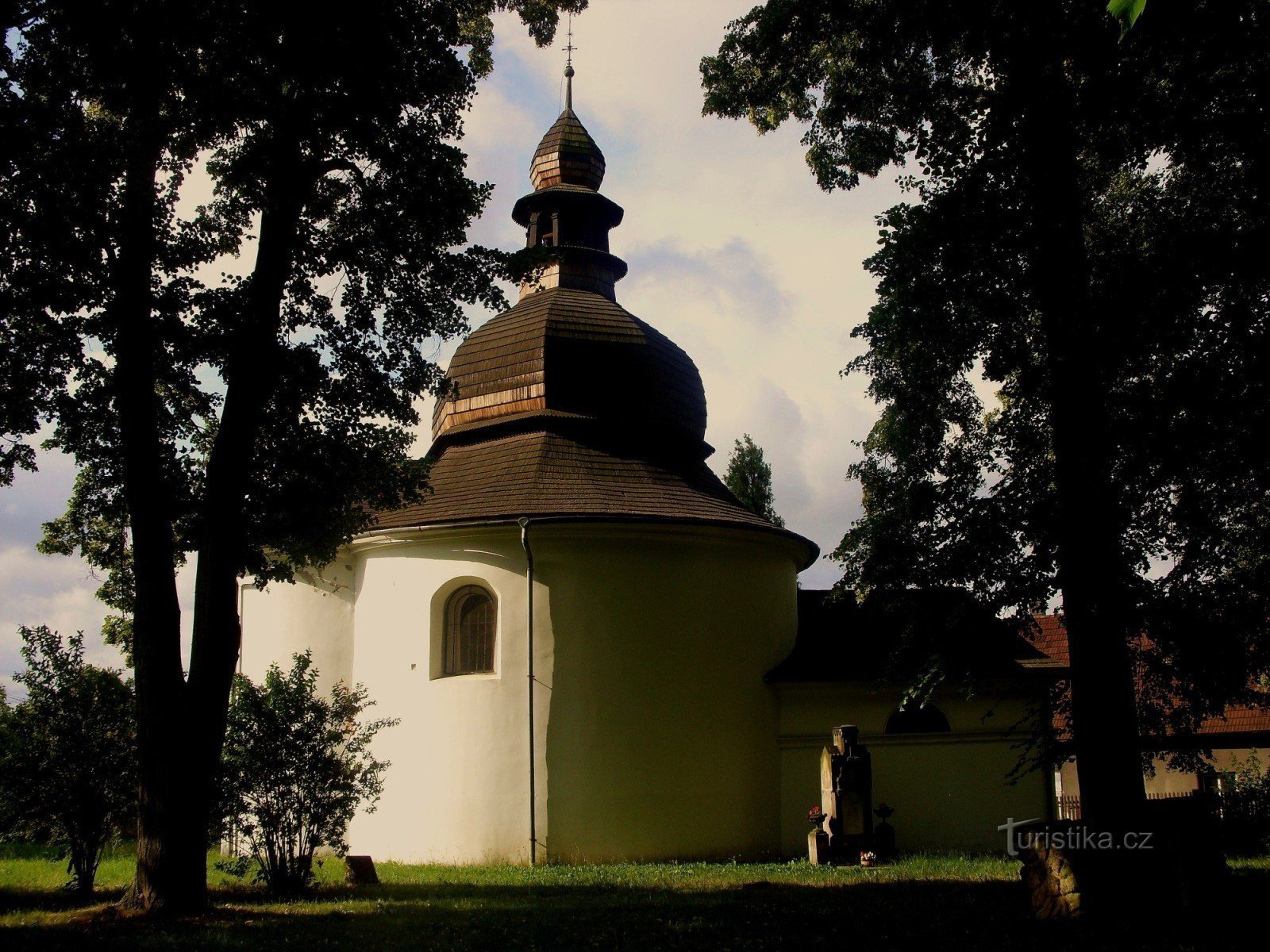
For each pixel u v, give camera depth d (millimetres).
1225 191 14719
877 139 18219
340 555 23000
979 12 14734
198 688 13664
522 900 14391
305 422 16719
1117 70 13875
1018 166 14555
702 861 20516
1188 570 15922
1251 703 17531
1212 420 13281
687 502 22188
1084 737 13453
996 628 17047
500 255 17094
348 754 17734
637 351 24375
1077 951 10523
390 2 14820
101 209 13820
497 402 23953
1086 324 13680
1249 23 12930
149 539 13633
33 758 14555
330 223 16438
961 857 20203
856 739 20062
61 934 11320
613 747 20453
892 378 17188
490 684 20625
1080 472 13633
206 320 15047
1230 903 12320
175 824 13180
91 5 12812
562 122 27625
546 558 20969
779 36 17219
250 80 14383
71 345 14945
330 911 13227
